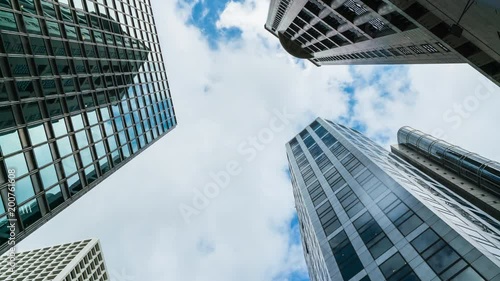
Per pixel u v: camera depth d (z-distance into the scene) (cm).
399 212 3416
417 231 3011
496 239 3067
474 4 1717
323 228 4412
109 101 4025
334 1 3819
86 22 3709
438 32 2447
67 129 3130
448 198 4534
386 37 3684
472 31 2092
